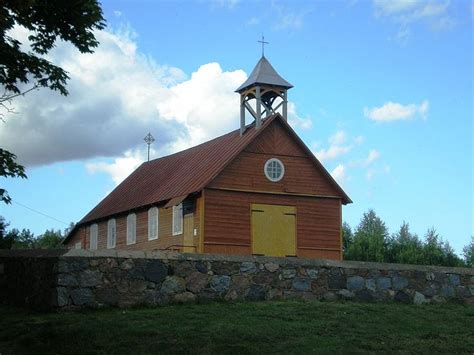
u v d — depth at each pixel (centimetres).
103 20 1816
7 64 1783
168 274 1655
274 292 1755
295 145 3662
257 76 3694
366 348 1277
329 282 1819
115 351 1202
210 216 3378
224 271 1717
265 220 3512
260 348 1238
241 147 3497
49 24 1788
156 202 3800
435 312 1725
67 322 1405
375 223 8106
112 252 1608
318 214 3659
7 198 1727
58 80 1847
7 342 1309
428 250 5669
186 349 1211
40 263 1647
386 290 1875
